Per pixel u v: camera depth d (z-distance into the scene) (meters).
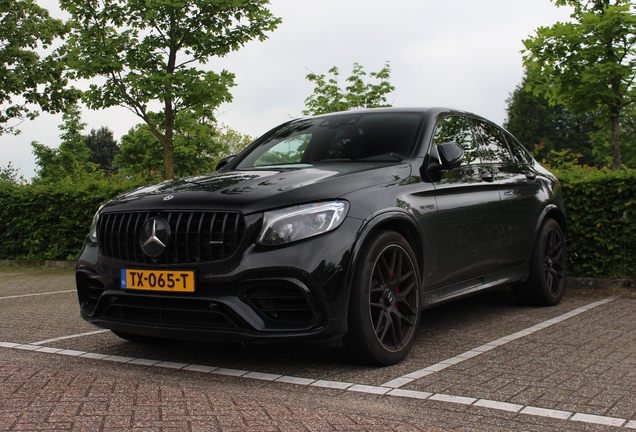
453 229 4.32
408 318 3.79
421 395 2.99
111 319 3.72
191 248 3.43
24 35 25.34
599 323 4.91
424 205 4.03
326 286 3.26
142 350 4.12
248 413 2.66
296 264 3.23
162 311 3.53
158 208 3.56
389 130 4.55
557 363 3.63
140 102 14.60
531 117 59.06
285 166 4.36
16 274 10.62
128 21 14.02
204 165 33.97
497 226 4.95
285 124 5.39
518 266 5.41
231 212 3.36
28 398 2.88
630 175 6.83
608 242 7.02
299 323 3.29
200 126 15.28
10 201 11.96
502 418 2.65
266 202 3.37
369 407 2.80
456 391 3.06
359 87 24.19
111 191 11.29
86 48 13.93
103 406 2.76
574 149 57.44
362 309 3.41
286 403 2.88
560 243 5.98
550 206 5.80
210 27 14.25
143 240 3.53
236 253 3.31
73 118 41.12
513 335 4.47
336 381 3.25
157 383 3.29
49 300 6.97
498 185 5.04
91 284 3.89
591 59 13.15
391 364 3.60
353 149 4.46
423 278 4.02
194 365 3.68
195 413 2.66
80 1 13.72
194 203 3.48
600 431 2.51
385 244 3.58
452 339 4.37
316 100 24.58
